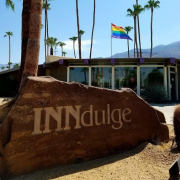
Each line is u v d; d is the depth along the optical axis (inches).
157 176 96.1
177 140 136.8
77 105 117.3
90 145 118.6
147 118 145.0
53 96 110.2
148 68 520.1
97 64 537.6
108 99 129.2
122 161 115.1
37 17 188.9
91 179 93.0
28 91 103.4
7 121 97.3
